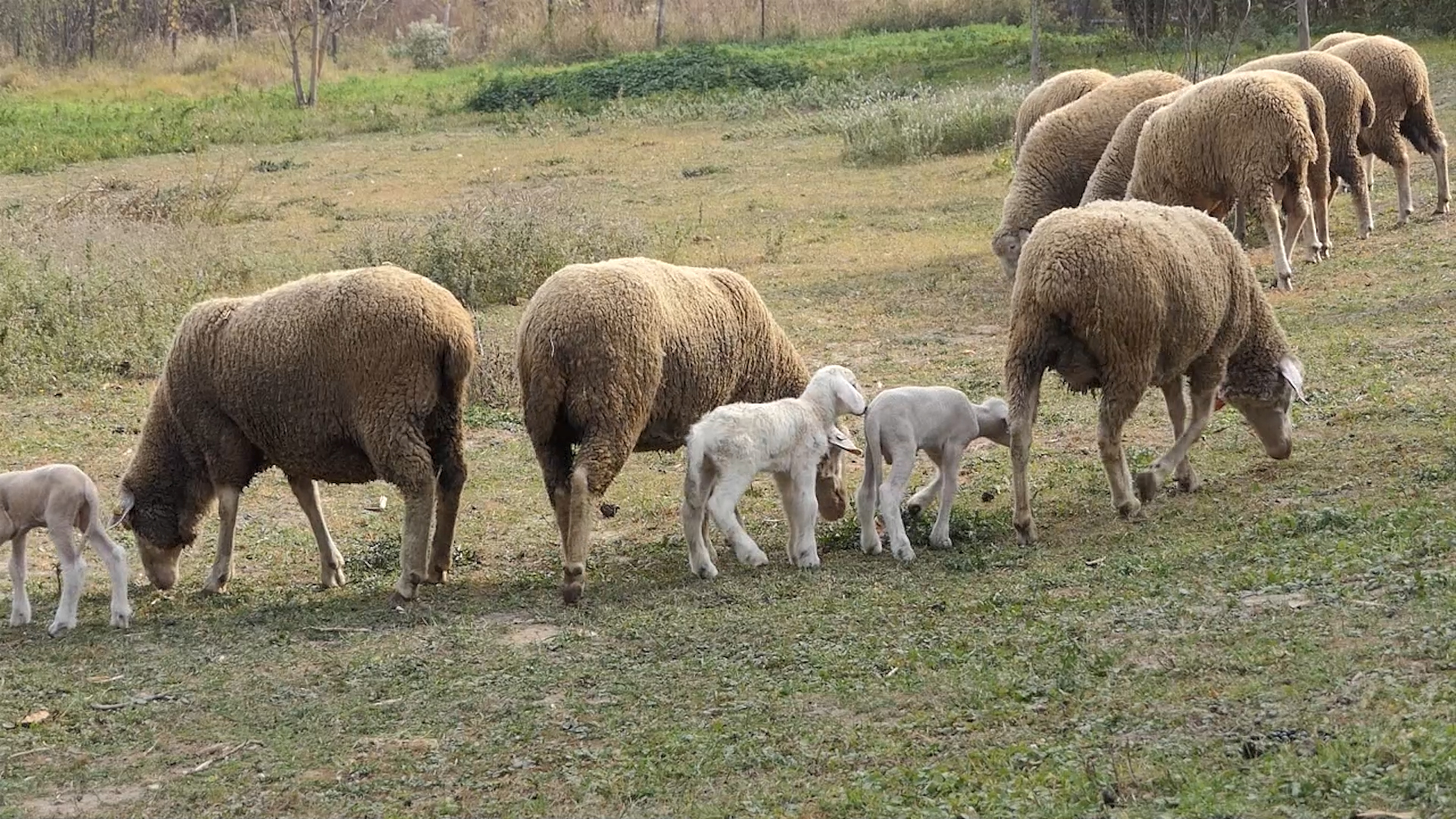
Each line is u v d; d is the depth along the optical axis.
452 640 7.27
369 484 10.77
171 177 27.52
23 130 33.16
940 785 5.08
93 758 6.10
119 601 7.81
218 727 6.36
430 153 29.84
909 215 20.39
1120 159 13.73
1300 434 9.34
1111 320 7.73
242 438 8.31
